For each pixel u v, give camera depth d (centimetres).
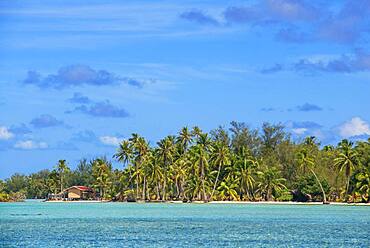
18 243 9175
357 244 9106
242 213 16950
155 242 9269
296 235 10431
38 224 13012
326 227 12106
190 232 10925
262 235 10412
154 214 16575
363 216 15600
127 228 11806
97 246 8788
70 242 9269
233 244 9081
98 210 19462
